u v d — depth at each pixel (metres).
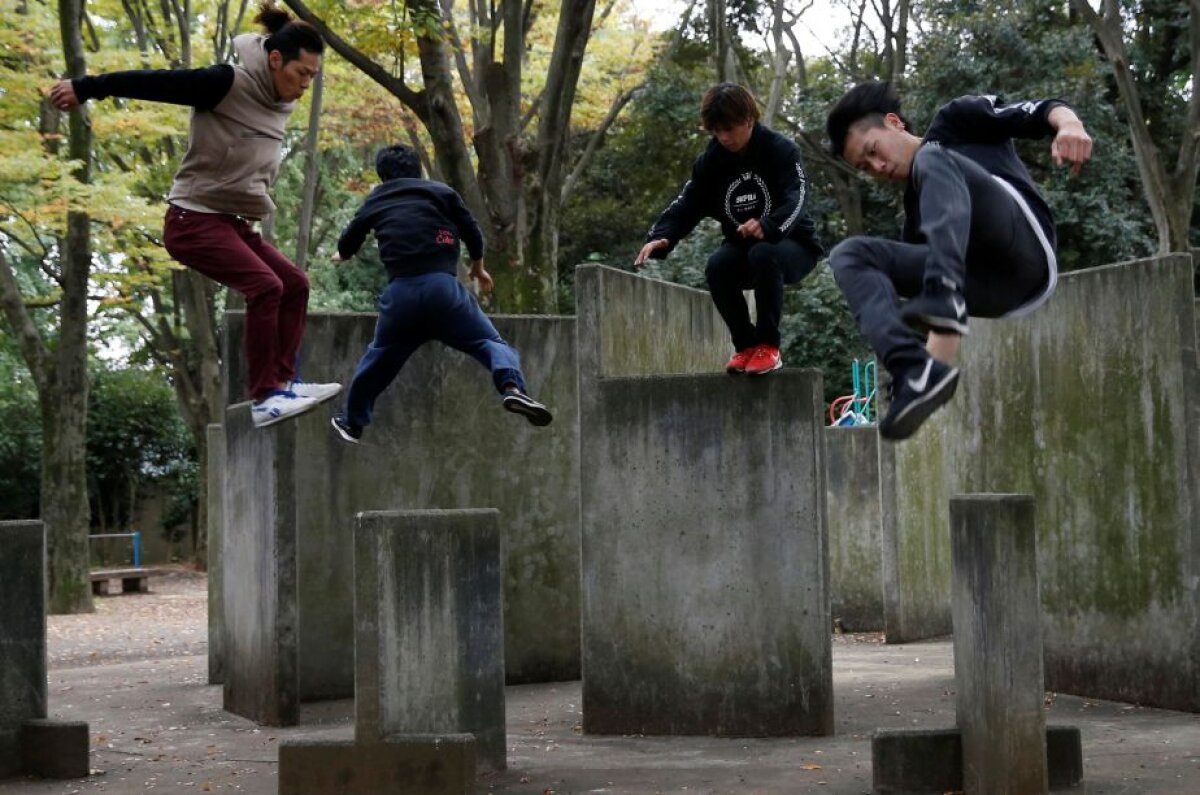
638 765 6.41
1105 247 20.55
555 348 9.75
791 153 6.38
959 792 5.57
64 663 12.67
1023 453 8.89
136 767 6.69
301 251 16.52
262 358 6.32
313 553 9.08
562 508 9.77
